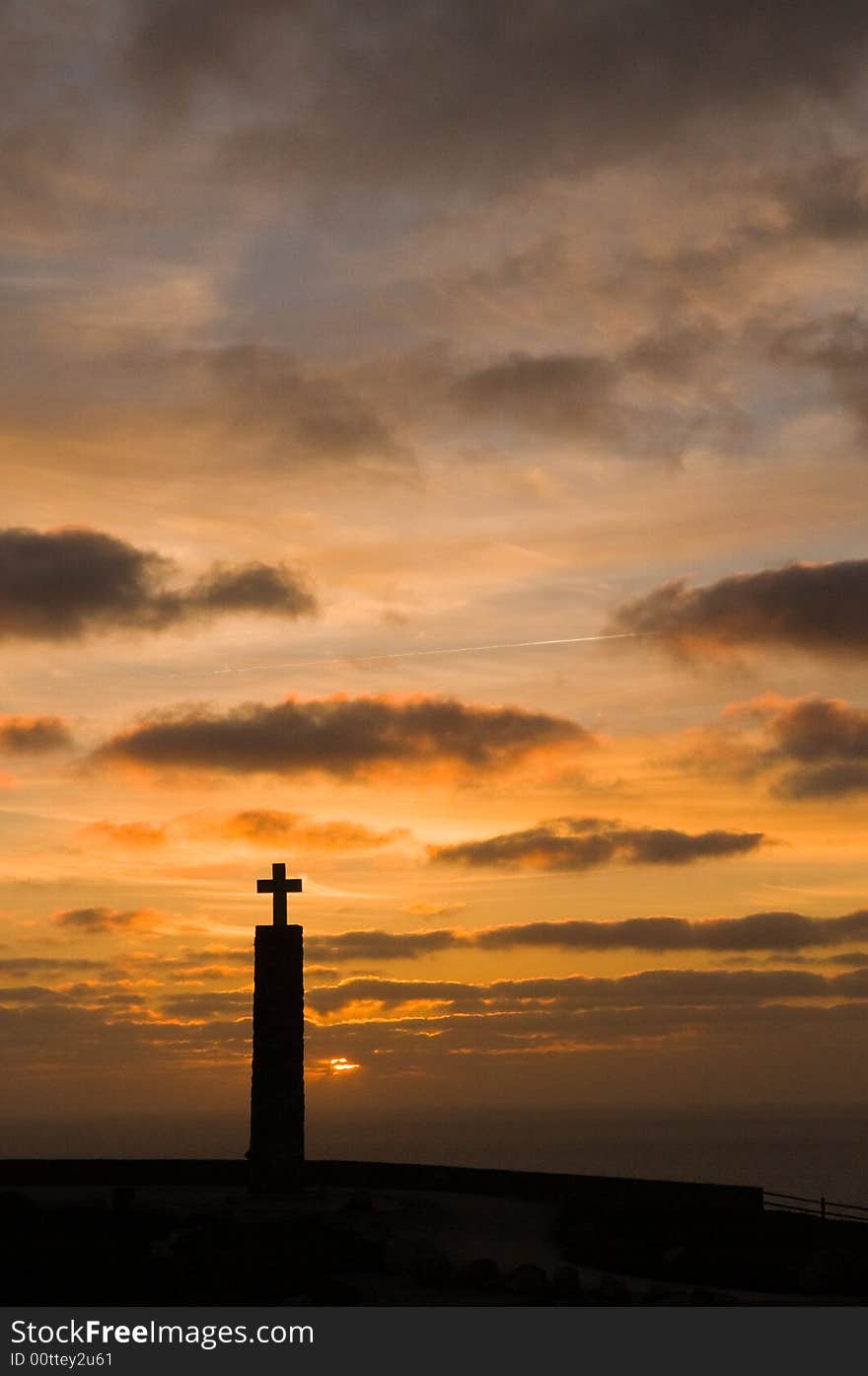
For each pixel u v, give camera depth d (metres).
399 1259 48.75
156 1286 43.97
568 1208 57.66
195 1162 65.19
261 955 58.91
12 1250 45.94
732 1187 55.91
